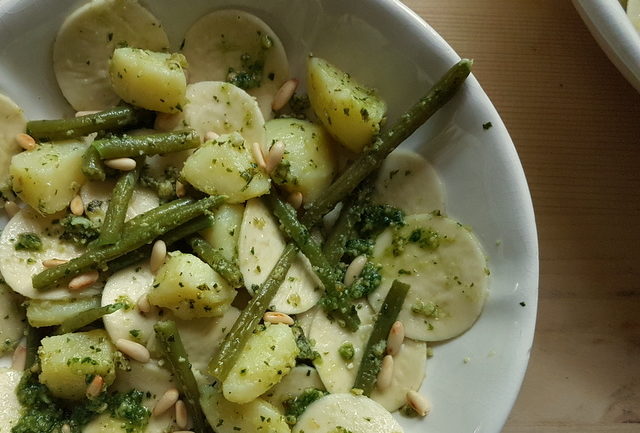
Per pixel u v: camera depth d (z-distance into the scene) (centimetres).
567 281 37
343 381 31
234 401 29
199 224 30
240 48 32
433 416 31
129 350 30
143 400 31
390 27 31
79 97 32
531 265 30
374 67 32
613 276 37
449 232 32
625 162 38
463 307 31
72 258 31
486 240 31
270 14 31
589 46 38
